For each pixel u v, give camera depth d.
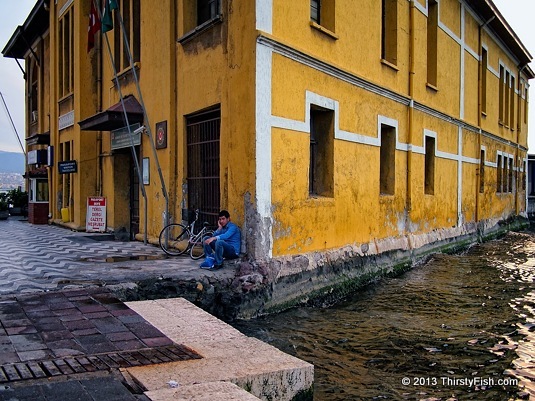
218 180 9.60
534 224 32.09
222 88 9.21
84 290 6.74
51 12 19.14
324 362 6.47
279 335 7.43
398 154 13.79
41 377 3.87
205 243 8.61
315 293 9.52
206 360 4.45
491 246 19.81
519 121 30.08
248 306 8.02
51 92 19.30
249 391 4.12
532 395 5.61
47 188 20.95
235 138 8.80
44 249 11.14
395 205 13.57
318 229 9.98
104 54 15.20
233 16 8.88
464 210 19.48
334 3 10.68
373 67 12.34
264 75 8.57
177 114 10.77
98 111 15.63
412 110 14.40
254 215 8.41
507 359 6.70
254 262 8.34
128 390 3.72
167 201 10.72
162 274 7.77
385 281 11.95
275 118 8.82
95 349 4.55
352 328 7.96
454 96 18.22
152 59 11.66
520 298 10.20
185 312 5.96
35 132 24.11
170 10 10.80
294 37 9.39
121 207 14.45
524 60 28.86
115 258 9.51
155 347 4.70
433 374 6.16
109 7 10.95
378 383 5.86
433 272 13.27
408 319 8.56
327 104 10.34
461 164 19.06
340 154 10.84
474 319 8.61
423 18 15.32
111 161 14.60
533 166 36.91
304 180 9.59
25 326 5.17
